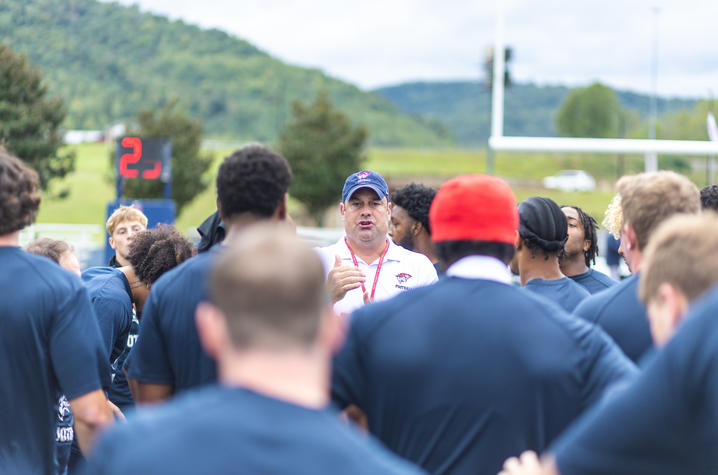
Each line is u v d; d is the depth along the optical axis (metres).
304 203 54.75
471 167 133.75
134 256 6.02
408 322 3.18
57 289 3.93
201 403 1.97
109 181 44.25
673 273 2.62
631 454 2.35
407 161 137.38
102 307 5.78
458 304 3.19
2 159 3.94
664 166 21.58
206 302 3.79
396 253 6.31
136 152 21.06
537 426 3.08
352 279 5.00
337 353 3.22
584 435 2.46
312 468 1.87
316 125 55.22
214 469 1.85
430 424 3.10
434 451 3.10
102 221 71.69
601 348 3.19
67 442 5.53
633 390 2.38
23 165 4.07
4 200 3.83
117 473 1.88
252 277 1.98
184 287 3.85
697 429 2.26
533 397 3.07
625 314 3.69
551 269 5.26
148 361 3.95
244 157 3.81
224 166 3.83
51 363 3.96
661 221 3.61
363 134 55.31
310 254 2.06
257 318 1.97
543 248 5.20
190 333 3.81
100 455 1.96
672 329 2.64
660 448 2.32
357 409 3.27
